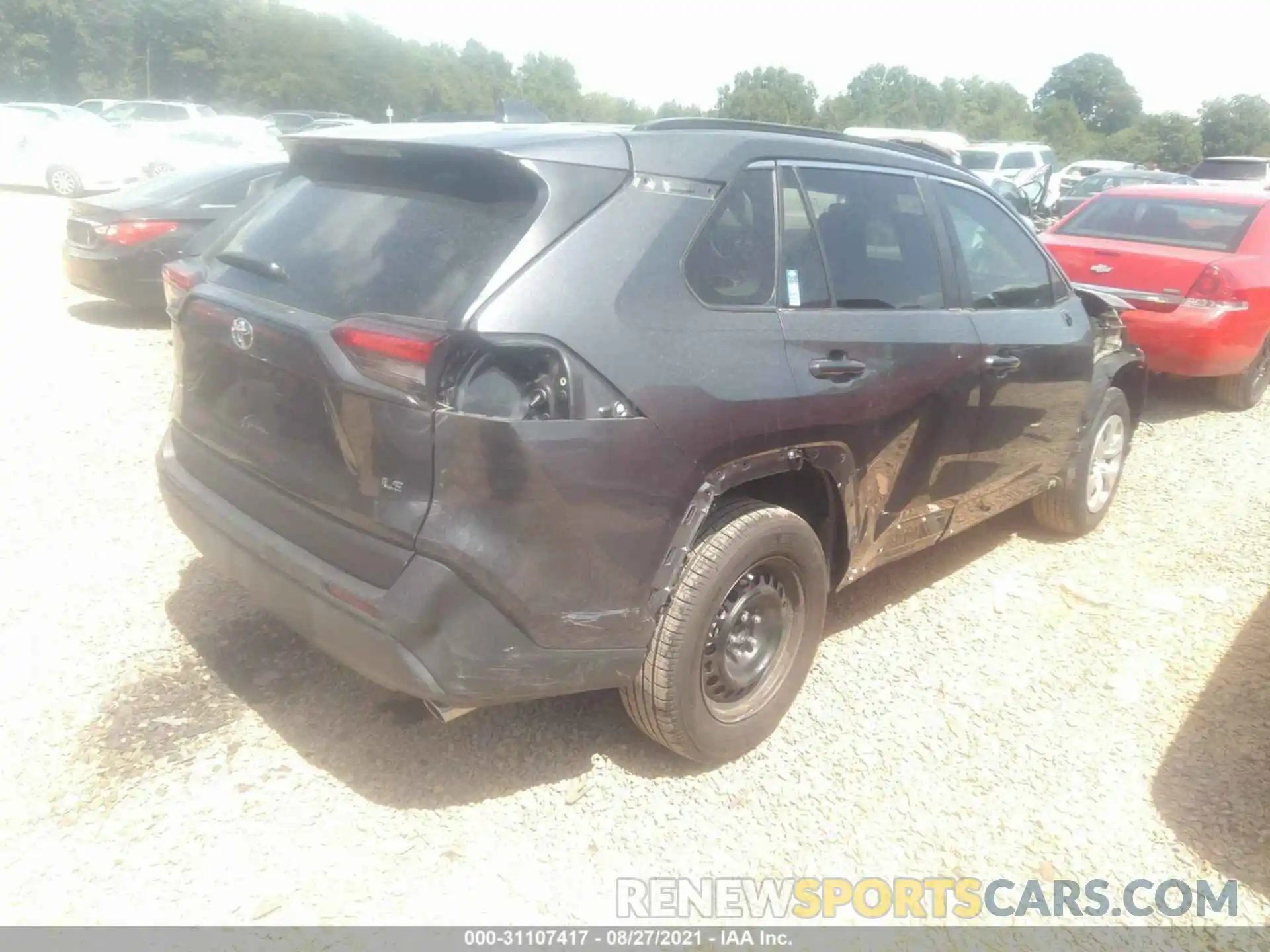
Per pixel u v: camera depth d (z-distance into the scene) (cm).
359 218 302
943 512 413
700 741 320
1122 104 12862
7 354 734
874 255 367
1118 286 747
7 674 359
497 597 267
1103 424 518
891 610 450
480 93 10069
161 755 323
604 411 272
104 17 7106
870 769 341
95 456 557
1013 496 461
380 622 267
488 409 260
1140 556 519
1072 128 9712
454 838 298
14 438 572
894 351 358
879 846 308
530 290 266
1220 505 593
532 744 340
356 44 8775
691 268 302
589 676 289
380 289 279
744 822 313
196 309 321
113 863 281
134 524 480
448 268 273
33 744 325
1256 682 400
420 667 267
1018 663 410
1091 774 344
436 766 326
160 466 355
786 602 346
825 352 333
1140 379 559
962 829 316
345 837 295
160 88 7512
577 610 279
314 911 269
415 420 259
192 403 336
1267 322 741
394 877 282
